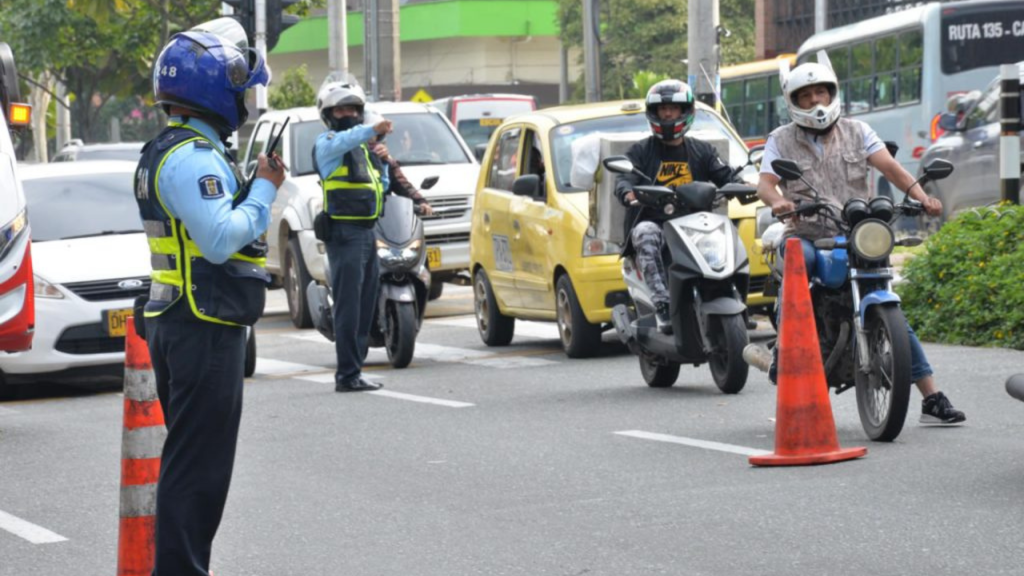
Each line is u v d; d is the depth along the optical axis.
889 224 18.67
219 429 11.67
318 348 34.97
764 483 16.64
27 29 106.06
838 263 18.72
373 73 82.19
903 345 18.06
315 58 181.88
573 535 14.84
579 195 29.47
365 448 20.45
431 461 19.22
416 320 29.41
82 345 28.19
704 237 22.62
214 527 11.84
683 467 17.88
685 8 142.50
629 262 24.38
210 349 11.56
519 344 33.09
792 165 18.59
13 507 17.72
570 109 31.94
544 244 29.88
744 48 143.12
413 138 42.91
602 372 27.16
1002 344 27.19
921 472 16.72
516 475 17.98
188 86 11.53
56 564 14.89
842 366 19.28
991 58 61.50
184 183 11.20
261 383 28.45
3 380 28.58
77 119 116.31
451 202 40.97
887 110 64.69
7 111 27.69
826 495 15.86
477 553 14.39
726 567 13.39
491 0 173.00
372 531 15.53
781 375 17.67
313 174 41.53
